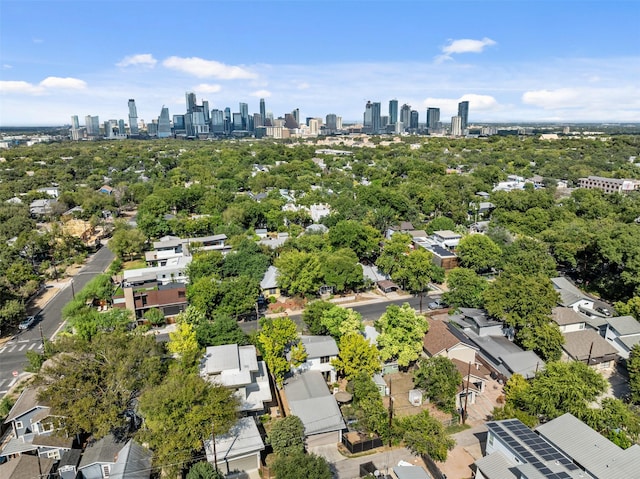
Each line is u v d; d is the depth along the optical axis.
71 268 81.81
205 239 86.12
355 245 78.50
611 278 68.94
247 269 67.50
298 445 34.06
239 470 33.75
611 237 70.50
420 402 41.62
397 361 46.31
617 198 112.44
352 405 39.38
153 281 63.75
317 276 64.38
